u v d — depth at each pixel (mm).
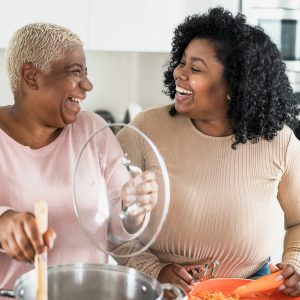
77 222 1489
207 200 1662
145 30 3094
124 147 1725
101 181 1383
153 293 1171
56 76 1415
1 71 3168
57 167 1486
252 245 1685
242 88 1622
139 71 3473
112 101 3451
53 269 1223
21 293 1129
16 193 1451
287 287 1545
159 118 1743
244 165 1686
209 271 1658
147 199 1214
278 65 1687
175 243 1684
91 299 1240
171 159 1695
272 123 1680
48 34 1405
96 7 2986
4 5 2828
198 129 1711
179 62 1729
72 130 1533
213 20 1632
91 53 3373
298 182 1750
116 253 1272
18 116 1479
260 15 3178
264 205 1694
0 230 1189
